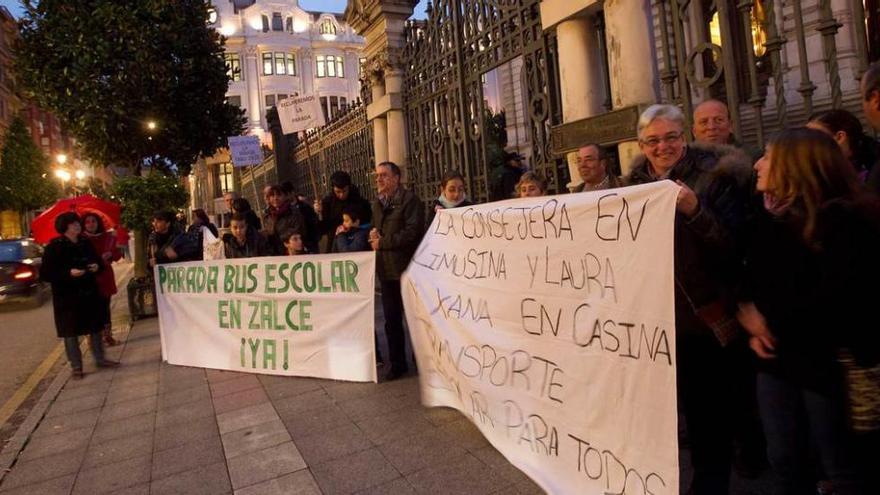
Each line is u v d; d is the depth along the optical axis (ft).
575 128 16.38
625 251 7.89
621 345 7.93
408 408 14.16
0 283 41.47
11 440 15.12
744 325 7.33
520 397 10.09
